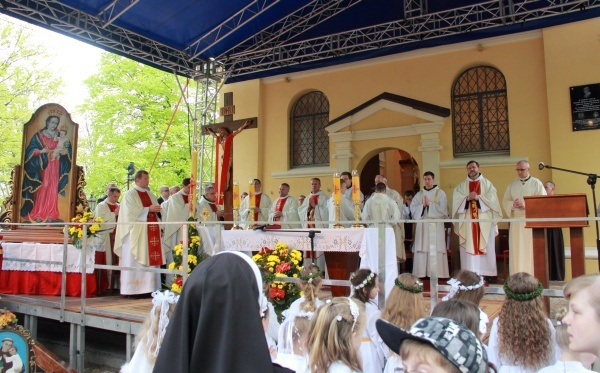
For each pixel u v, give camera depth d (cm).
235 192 761
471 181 836
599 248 487
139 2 960
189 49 1170
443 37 1081
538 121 1024
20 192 906
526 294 282
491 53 1076
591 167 962
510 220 402
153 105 1830
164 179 1841
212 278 144
